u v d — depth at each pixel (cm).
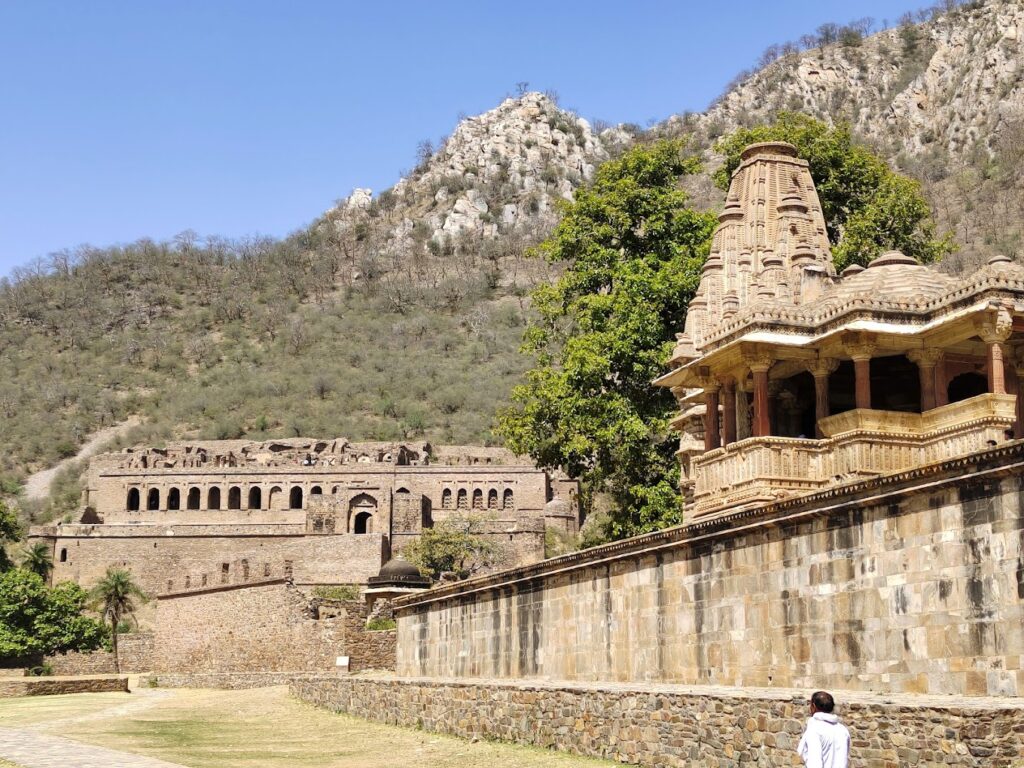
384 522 15562
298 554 14712
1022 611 1861
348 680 4131
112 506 16562
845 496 2212
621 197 5266
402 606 4369
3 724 3825
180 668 7556
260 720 4166
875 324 2780
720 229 3684
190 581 14688
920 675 2041
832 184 5425
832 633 2242
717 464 2948
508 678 3484
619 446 4994
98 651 10025
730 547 2550
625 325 4900
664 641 2761
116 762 2652
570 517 15488
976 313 2670
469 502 16375
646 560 2856
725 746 2172
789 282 3338
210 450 18388
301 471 16550
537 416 5281
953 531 1998
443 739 3216
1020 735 1669
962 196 19762
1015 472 1886
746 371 3078
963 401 2677
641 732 2427
